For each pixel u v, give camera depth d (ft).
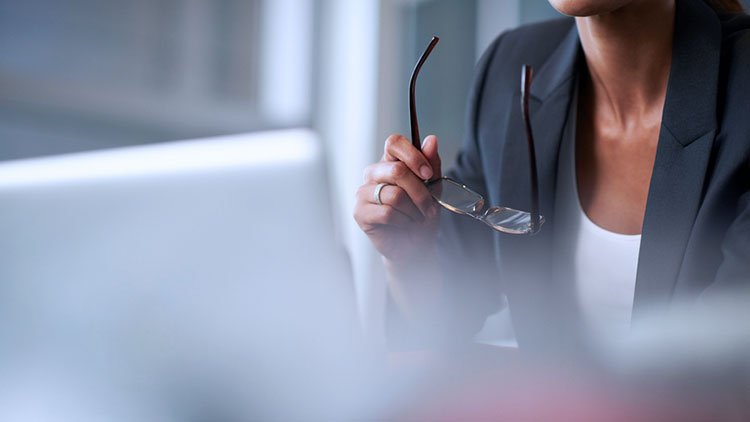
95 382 1.80
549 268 3.37
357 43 10.47
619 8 2.90
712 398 1.99
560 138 3.30
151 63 14.43
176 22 14.61
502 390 1.81
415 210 3.19
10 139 11.03
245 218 1.85
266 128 12.14
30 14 13.00
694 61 2.93
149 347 1.79
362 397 1.73
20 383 1.84
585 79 3.43
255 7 14.89
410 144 3.10
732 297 2.43
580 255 3.39
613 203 3.32
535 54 3.70
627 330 3.33
